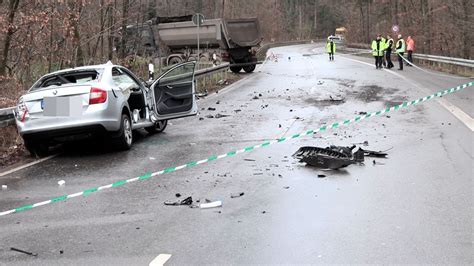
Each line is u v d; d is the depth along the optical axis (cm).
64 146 1011
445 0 3231
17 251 474
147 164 813
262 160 800
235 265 425
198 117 1302
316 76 2309
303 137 964
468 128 970
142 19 2528
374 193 609
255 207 574
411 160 758
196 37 2708
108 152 925
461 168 699
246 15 7319
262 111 1341
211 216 550
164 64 2875
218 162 799
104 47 2216
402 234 479
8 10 1347
